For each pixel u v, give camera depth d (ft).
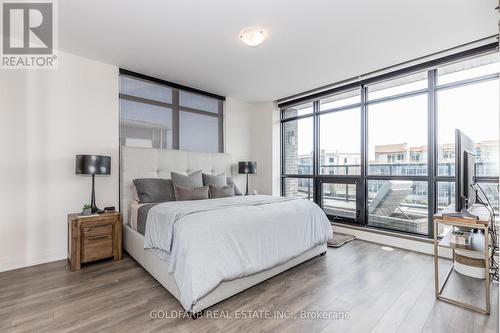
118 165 10.80
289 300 6.49
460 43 8.77
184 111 13.67
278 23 7.61
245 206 8.28
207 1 6.60
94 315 5.75
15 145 8.46
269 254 7.24
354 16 7.26
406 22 7.54
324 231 9.55
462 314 5.84
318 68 11.03
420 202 10.75
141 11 7.02
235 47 9.14
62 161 9.36
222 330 5.27
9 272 8.09
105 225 9.00
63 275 7.90
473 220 6.09
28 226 8.66
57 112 9.27
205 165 13.70
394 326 5.42
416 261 9.18
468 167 7.02
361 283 7.43
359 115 12.75
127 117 11.53
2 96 8.26
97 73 10.24
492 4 6.63
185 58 10.07
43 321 5.51
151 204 9.22
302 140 15.58
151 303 6.29
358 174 12.76
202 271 5.65
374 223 12.41
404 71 10.68
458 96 9.80
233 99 15.96
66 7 6.82
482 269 7.55
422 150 10.70
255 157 17.01
